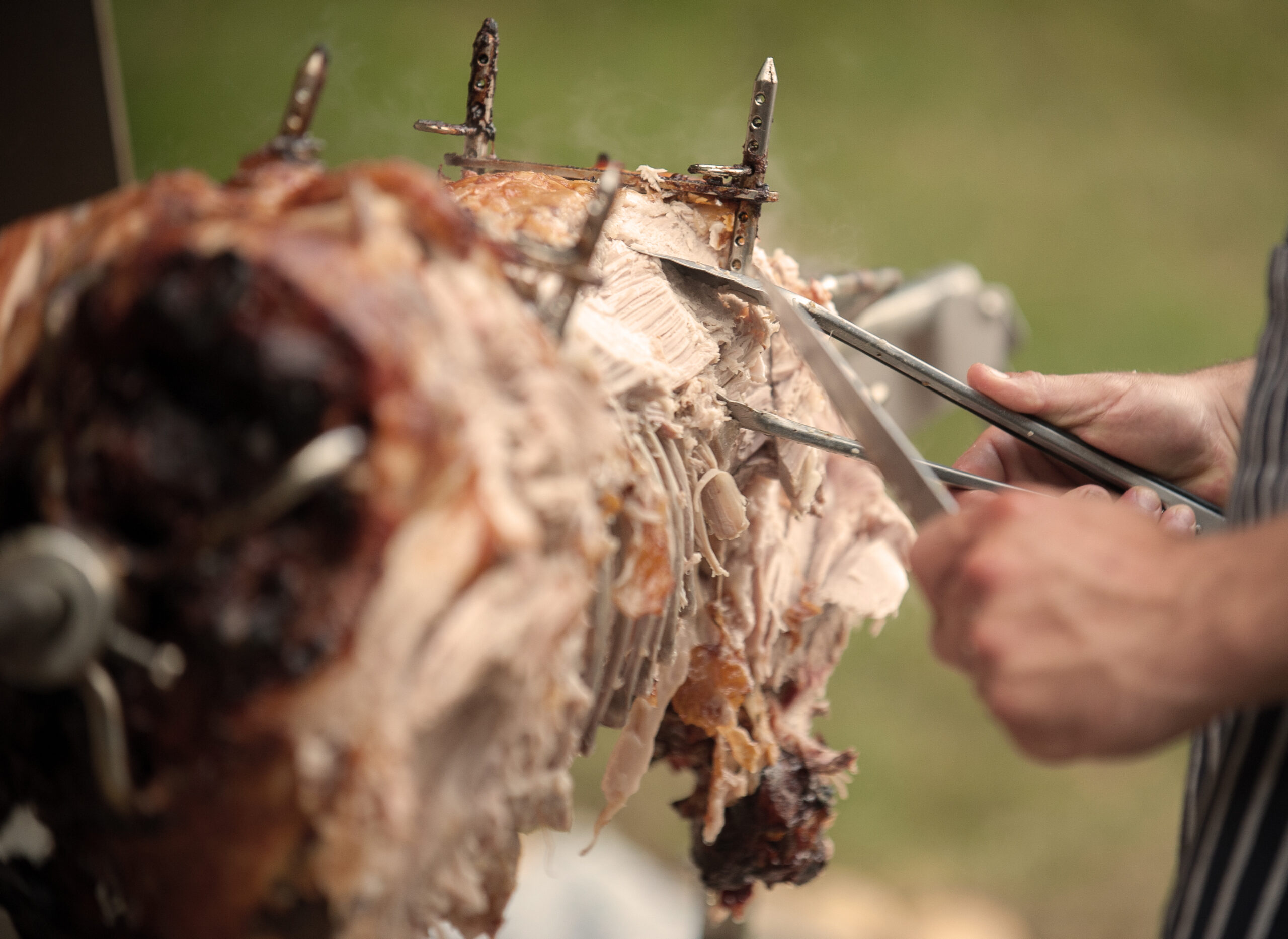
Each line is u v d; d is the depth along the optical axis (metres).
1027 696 1.82
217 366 1.78
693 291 2.04
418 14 7.57
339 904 1.81
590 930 3.03
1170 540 1.83
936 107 8.35
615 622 1.97
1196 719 1.81
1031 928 3.89
